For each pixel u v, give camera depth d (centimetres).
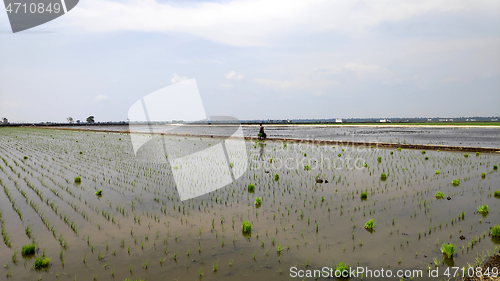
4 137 4553
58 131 6762
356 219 809
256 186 1203
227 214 866
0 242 683
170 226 775
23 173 1528
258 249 639
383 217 820
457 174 1365
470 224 756
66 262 588
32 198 1046
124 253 625
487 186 1136
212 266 570
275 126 10050
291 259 594
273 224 784
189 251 632
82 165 1764
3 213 884
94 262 588
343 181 1266
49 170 1608
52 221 814
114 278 529
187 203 980
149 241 683
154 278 529
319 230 737
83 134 5372
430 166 1584
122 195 1084
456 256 593
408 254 607
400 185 1176
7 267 568
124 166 1720
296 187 1176
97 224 790
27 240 693
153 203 981
